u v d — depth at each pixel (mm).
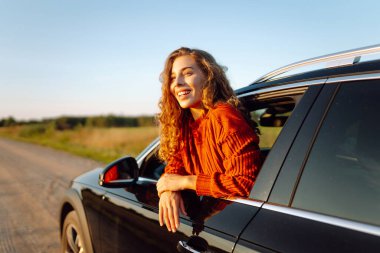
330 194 1327
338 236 1212
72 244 3209
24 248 4426
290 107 2182
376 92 1331
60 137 32250
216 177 1735
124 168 2521
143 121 52031
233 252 1449
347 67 1472
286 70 1844
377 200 1218
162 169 2801
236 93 2113
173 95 2191
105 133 31047
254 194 1561
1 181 9352
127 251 2258
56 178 9391
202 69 2098
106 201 2566
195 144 2047
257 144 1760
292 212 1386
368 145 1310
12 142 30531
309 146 1445
